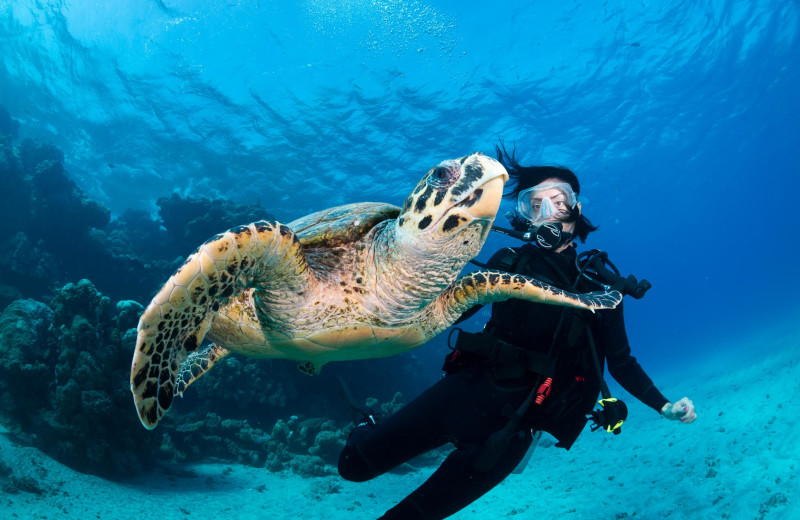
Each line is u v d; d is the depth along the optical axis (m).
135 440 8.96
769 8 25.41
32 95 25.89
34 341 8.89
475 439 2.43
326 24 21.58
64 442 7.94
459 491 2.33
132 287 14.31
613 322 2.54
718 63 28.70
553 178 2.87
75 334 8.31
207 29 21.69
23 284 12.05
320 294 2.28
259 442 11.35
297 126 26.06
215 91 24.30
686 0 23.16
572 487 9.48
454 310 2.65
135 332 8.85
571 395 2.48
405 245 2.18
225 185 29.42
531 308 2.56
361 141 27.33
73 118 26.61
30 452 7.61
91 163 28.36
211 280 1.81
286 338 2.41
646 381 2.66
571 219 2.76
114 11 21.19
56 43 23.08
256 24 21.61
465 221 2.11
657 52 26.09
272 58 22.86
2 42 23.62
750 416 10.46
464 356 2.58
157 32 21.95
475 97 25.91
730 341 33.44
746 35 27.20
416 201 2.16
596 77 26.33
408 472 11.78
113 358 8.59
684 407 2.55
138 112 25.72
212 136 26.69
